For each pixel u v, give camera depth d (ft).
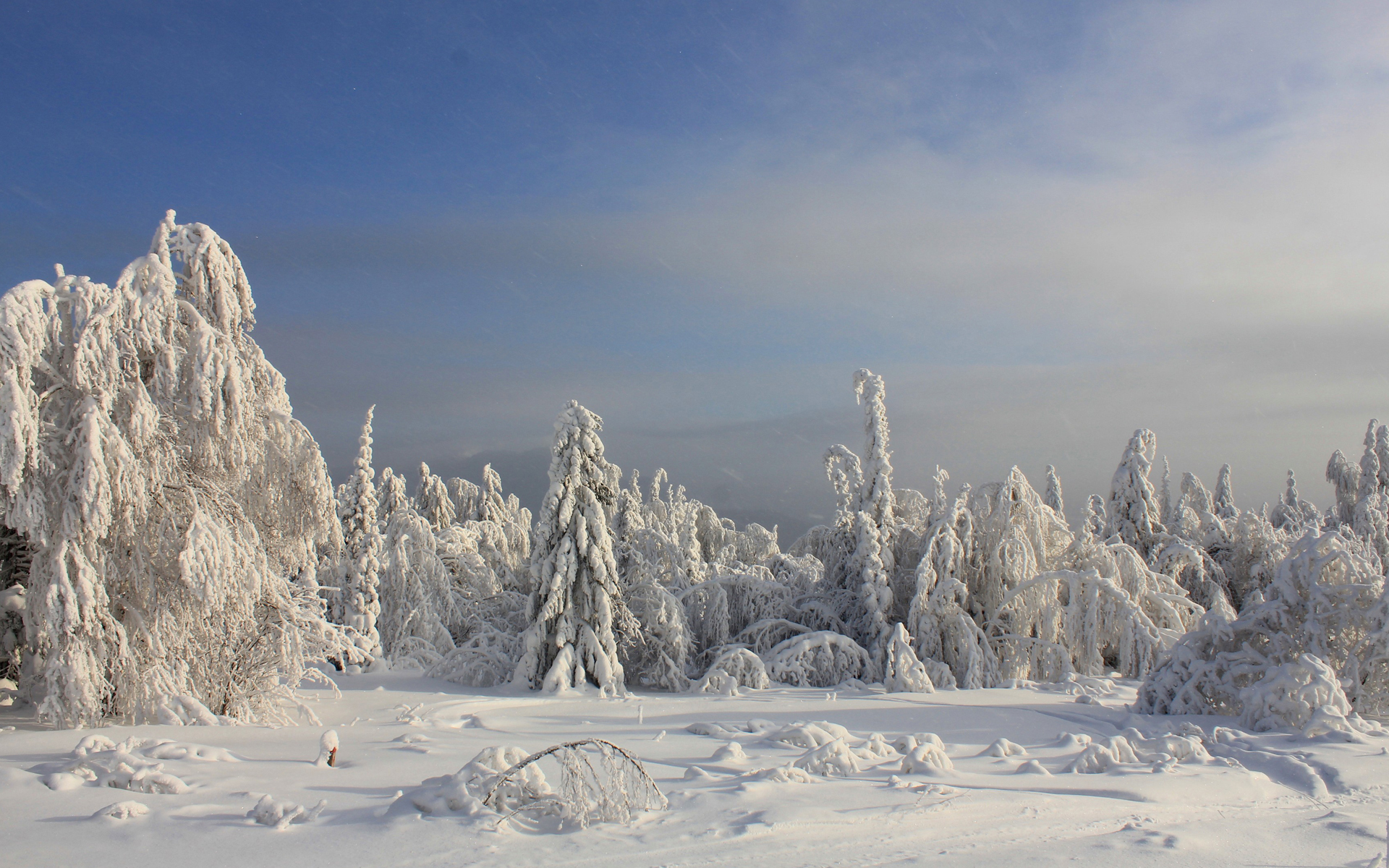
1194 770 36.50
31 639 48.57
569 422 91.81
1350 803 32.91
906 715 60.95
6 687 53.21
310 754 38.37
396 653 110.52
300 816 25.68
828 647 94.99
